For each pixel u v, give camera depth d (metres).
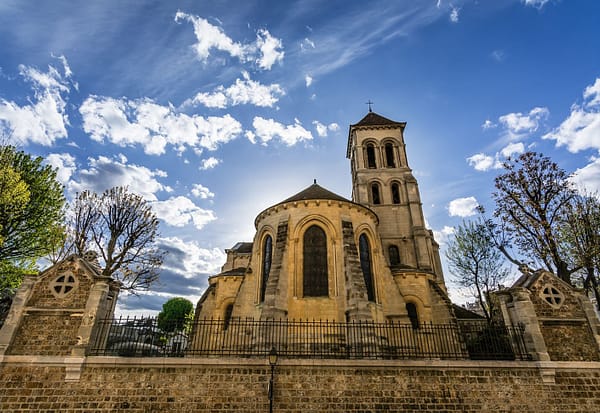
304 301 20.70
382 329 18.72
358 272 20.66
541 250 25.20
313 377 13.29
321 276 21.72
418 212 37.31
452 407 13.04
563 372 13.84
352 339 17.89
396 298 23.72
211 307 28.28
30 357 12.62
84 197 29.64
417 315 25.67
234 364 13.24
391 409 12.91
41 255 25.05
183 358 13.14
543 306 15.20
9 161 23.62
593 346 14.45
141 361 12.98
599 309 22.38
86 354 12.86
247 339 19.70
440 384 13.40
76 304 13.78
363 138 43.84
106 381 12.59
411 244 36.06
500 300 16.05
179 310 56.22
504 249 29.06
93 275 14.33
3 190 20.72
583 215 22.98
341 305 20.39
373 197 40.06
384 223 37.59
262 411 12.64
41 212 24.73
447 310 25.02
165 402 12.48
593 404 13.33
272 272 21.05
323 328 19.53
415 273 26.83
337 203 23.86
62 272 14.32
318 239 22.91
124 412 12.22
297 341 18.73
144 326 14.27
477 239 33.50
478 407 13.08
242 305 23.39
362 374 13.43
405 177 39.97
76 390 12.37
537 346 14.12
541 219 25.64
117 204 30.11
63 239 26.80
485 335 15.82
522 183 27.22
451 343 21.23
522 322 14.80
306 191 28.02
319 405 12.84
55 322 13.38
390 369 13.56
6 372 12.38
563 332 14.69
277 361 13.34
